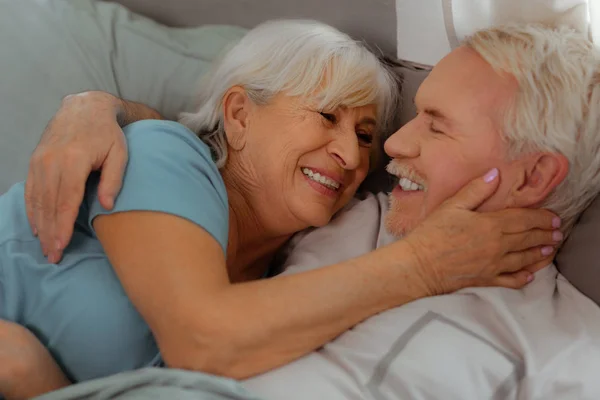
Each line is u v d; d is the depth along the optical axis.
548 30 1.00
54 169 0.96
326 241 1.17
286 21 1.21
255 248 1.22
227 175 1.17
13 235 1.04
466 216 0.98
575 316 0.93
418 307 0.94
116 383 0.84
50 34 1.43
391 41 1.43
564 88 0.94
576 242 1.01
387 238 1.12
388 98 1.23
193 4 1.61
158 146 0.99
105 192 0.93
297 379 0.87
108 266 0.99
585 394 0.83
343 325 0.93
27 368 0.90
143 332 0.98
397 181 1.30
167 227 0.91
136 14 1.54
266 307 0.87
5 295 1.01
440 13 1.20
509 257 0.99
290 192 1.13
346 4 1.46
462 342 0.88
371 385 0.86
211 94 1.20
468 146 0.98
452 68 1.01
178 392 0.81
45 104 1.39
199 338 0.86
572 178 0.98
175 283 0.87
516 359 0.87
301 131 1.11
